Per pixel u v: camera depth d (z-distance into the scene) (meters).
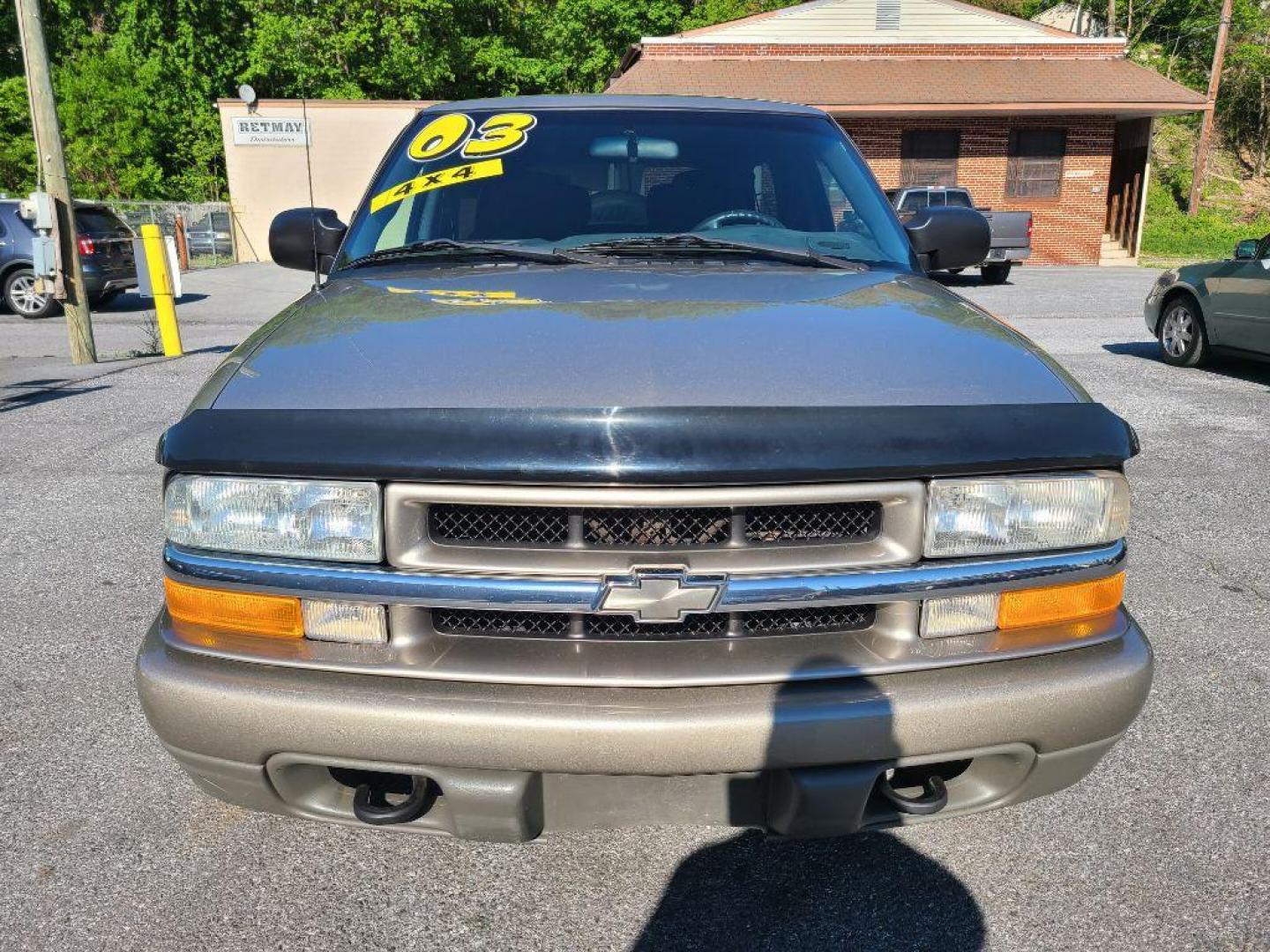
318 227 3.13
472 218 3.02
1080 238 23.88
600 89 32.66
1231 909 2.15
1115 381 8.41
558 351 1.95
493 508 1.76
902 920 2.13
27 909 2.15
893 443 1.74
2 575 4.07
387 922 2.12
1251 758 2.74
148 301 16.31
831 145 3.31
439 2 28.89
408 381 1.86
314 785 1.92
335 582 1.77
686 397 1.78
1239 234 31.27
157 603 3.80
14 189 30.22
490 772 1.76
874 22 24.39
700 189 3.11
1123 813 2.49
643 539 1.75
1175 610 3.77
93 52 32.28
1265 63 37.78
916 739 1.77
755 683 1.75
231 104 24.50
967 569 1.82
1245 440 6.38
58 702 3.05
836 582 1.77
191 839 2.40
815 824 1.82
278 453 1.75
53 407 7.14
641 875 2.27
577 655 1.78
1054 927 2.11
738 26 24.28
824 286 2.52
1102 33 42.06
